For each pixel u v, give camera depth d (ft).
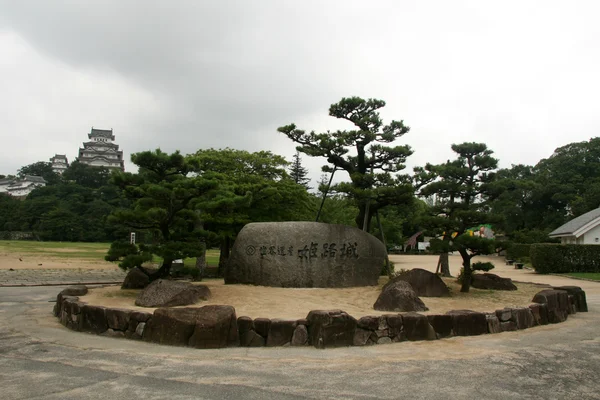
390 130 54.03
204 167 74.59
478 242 40.93
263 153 81.82
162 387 17.61
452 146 48.44
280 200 71.67
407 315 26.96
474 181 48.34
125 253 37.32
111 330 27.25
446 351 23.95
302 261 44.34
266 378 18.99
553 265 87.40
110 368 20.21
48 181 313.12
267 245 44.93
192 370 20.01
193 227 64.90
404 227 196.65
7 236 208.03
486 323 28.94
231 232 68.13
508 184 46.55
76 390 17.12
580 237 110.22
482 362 21.75
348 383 18.40
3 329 29.19
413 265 114.11
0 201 227.61
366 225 52.70
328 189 55.62
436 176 51.08
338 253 45.16
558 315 34.27
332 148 53.26
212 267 83.41
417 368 20.67
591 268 88.43
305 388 17.72
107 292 41.19
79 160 312.29
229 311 25.17
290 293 39.58
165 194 37.06
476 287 49.83
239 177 72.79
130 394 16.74
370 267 46.70
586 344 25.99
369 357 22.65
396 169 55.11
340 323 25.02
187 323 24.94
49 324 31.04
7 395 16.47
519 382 18.79
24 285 56.24
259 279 44.57
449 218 45.50
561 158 165.48
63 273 72.64
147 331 25.98
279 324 25.13
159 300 33.12
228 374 19.49
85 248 143.84
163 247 37.29
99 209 215.31
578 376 19.72
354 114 54.95
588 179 154.30
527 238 132.57
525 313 31.22
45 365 20.62
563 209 160.15
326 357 22.59
